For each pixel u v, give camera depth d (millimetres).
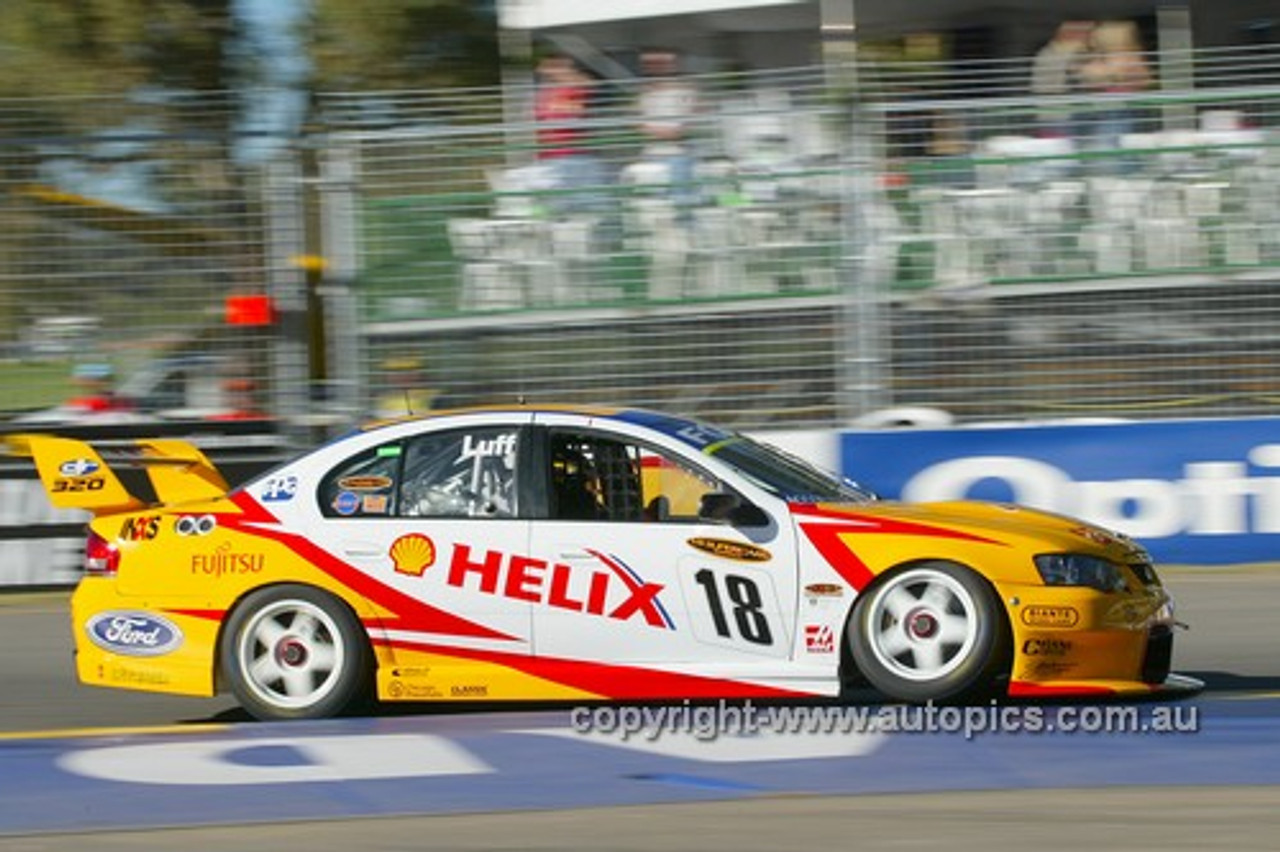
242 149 44938
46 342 44906
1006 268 43812
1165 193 43438
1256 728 24891
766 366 44469
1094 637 26656
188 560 27906
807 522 27109
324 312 45125
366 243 45219
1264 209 43344
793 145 44219
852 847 19000
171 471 30391
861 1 56312
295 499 28047
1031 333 43750
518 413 28297
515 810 21219
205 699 31547
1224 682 30531
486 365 45156
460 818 20859
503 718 27250
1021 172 43688
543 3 59375
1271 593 39406
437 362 45188
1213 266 43344
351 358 45094
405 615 27453
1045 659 26500
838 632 26859
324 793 22297
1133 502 43156
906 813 20484
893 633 26766
